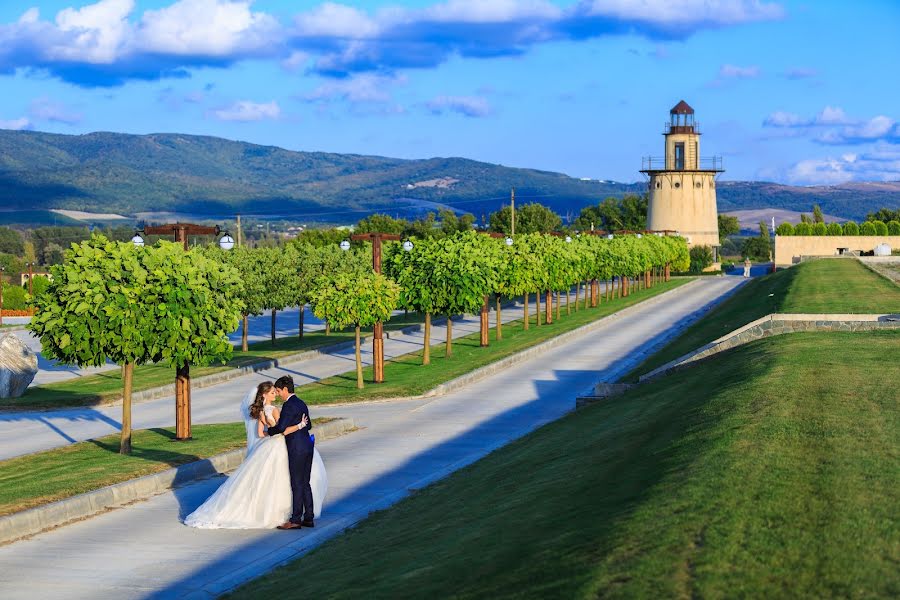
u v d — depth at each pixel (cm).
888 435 1393
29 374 3669
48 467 2091
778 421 1506
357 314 3594
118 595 1219
